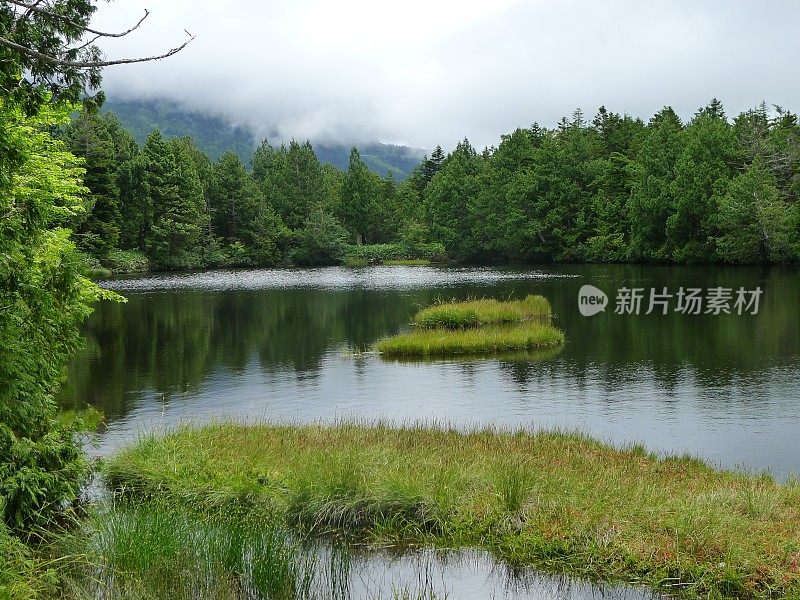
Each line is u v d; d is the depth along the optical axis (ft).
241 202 308.19
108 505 32.42
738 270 200.54
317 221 313.12
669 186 233.55
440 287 181.47
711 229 224.53
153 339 102.53
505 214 292.40
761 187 206.49
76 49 21.02
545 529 29.17
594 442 45.70
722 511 30.17
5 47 19.36
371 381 72.79
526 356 86.69
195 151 332.19
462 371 77.87
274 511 32.24
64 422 39.63
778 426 52.85
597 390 66.95
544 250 281.33
